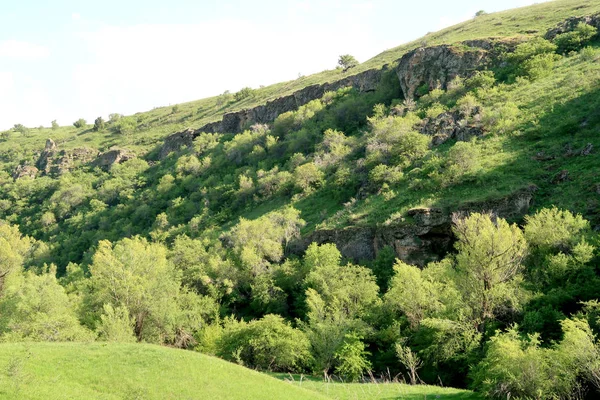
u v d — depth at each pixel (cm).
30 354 2422
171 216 10888
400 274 4147
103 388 2294
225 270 6203
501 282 3622
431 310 3928
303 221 7225
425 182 6081
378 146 7888
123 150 16600
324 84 13562
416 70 10450
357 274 5194
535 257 4097
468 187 5641
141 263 5312
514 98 7556
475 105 7619
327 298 4797
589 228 4119
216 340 4334
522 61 8681
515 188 5231
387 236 5634
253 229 6912
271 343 3975
